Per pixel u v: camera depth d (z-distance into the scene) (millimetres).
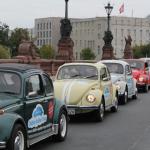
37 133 9438
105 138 11688
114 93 17297
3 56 62906
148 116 16422
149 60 31328
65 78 15633
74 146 10500
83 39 173000
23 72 9250
